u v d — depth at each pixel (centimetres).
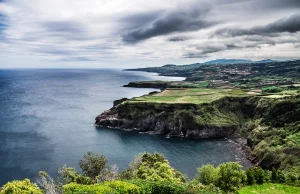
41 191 3806
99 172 5628
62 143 11881
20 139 12119
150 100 17550
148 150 11606
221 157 10919
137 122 15675
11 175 8356
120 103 17788
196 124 14538
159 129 15038
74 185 3650
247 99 16900
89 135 13550
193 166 9838
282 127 12256
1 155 10006
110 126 15638
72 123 15800
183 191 3700
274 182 5672
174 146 12350
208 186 4916
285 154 9425
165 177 5250
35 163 9356
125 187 3388
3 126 14300
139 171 5556
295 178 5638
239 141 13238
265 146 10512
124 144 12338
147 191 3603
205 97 18362
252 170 5784
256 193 5019
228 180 5569
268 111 14238
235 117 16088
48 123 15488
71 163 9525
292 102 13450
